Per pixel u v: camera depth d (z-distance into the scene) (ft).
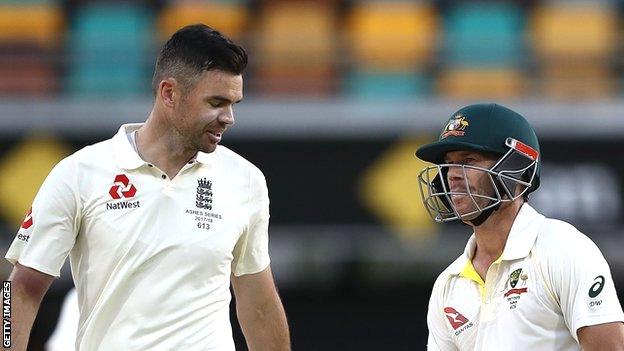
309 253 94.38
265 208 40.93
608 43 116.57
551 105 96.37
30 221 38.42
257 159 95.20
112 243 37.86
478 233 37.42
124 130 39.37
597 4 118.52
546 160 95.35
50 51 109.91
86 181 38.19
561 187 94.68
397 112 95.76
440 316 38.78
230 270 40.11
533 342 35.50
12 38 112.98
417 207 94.07
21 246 38.50
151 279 37.96
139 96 108.37
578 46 115.44
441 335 39.06
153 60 108.47
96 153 38.68
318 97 103.96
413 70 111.24
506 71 111.24
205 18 117.70
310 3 118.42
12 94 106.83
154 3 117.29
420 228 93.81
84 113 95.25
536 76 110.11
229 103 38.04
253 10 118.52
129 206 38.04
